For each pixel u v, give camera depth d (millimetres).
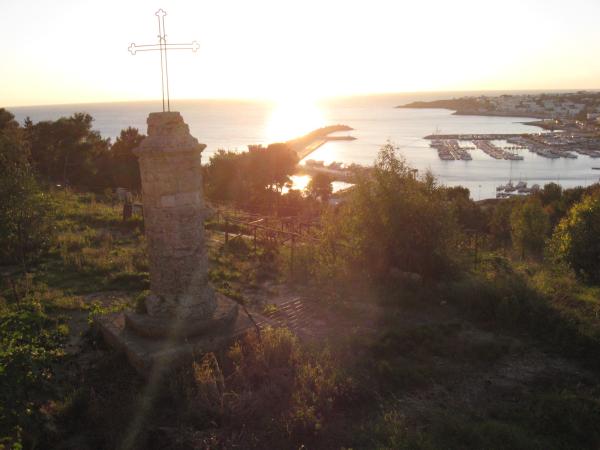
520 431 7508
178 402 8195
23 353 6602
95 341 10352
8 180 13406
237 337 10102
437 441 7262
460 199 39406
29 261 15391
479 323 11766
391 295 13398
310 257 15641
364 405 8352
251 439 7363
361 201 15125
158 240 10016
